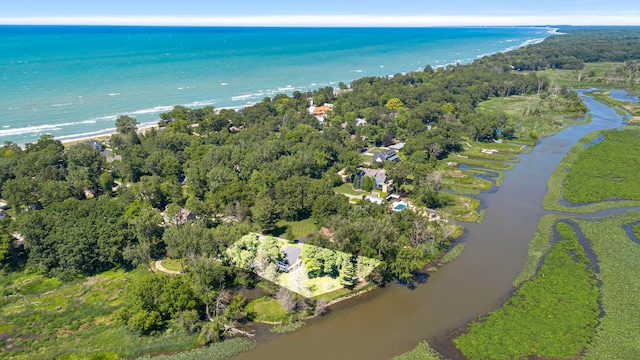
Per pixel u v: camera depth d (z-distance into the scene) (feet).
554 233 362.94
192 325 242.99
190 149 487.20
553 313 262.26
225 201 373.20
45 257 286.46
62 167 426.51
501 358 229.86
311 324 255.09
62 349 230.27
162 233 320.29
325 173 466.70
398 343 241.96
